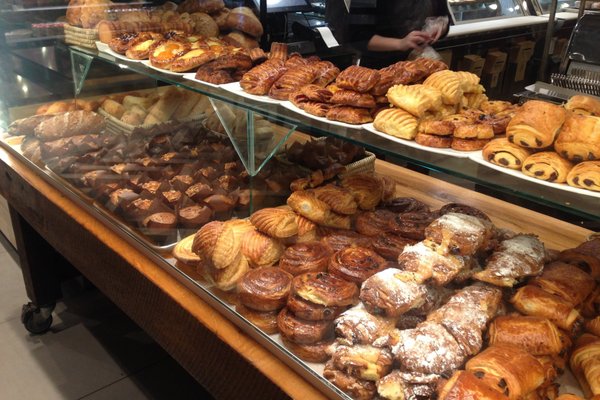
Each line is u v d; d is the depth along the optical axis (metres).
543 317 1.12
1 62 2.51
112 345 2.52
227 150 1.92
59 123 2.23
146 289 1.61
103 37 2.05
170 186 1.78
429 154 1.15
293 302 1.21
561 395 1.01
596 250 1.33
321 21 1.75
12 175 2.33
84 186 1.93
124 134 2.18
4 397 2.21
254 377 1.25
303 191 1.57
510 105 1.31
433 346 1.03
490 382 0.96
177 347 1.53
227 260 1.36
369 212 1.56
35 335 2.57
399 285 1.13
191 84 1.68
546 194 0.96
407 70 1.31
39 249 2.44
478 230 1.24
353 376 1.08
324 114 1.34
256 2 1.91
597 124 0.96
